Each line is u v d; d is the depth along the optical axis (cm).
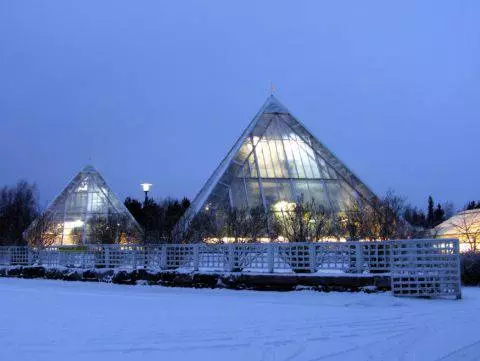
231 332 1127
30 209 6312
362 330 1154
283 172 3925
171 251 2428
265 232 3241
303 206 3359
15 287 2391
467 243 3731
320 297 1788
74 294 2034
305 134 4225
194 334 1102
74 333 1114
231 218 3272
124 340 1034
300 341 1027
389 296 1770
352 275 1888
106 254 2706
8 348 957
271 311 1481
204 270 2241
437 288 1752
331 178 3975
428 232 3356
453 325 1220
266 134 4166
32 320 1312
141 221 5609
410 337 1071
